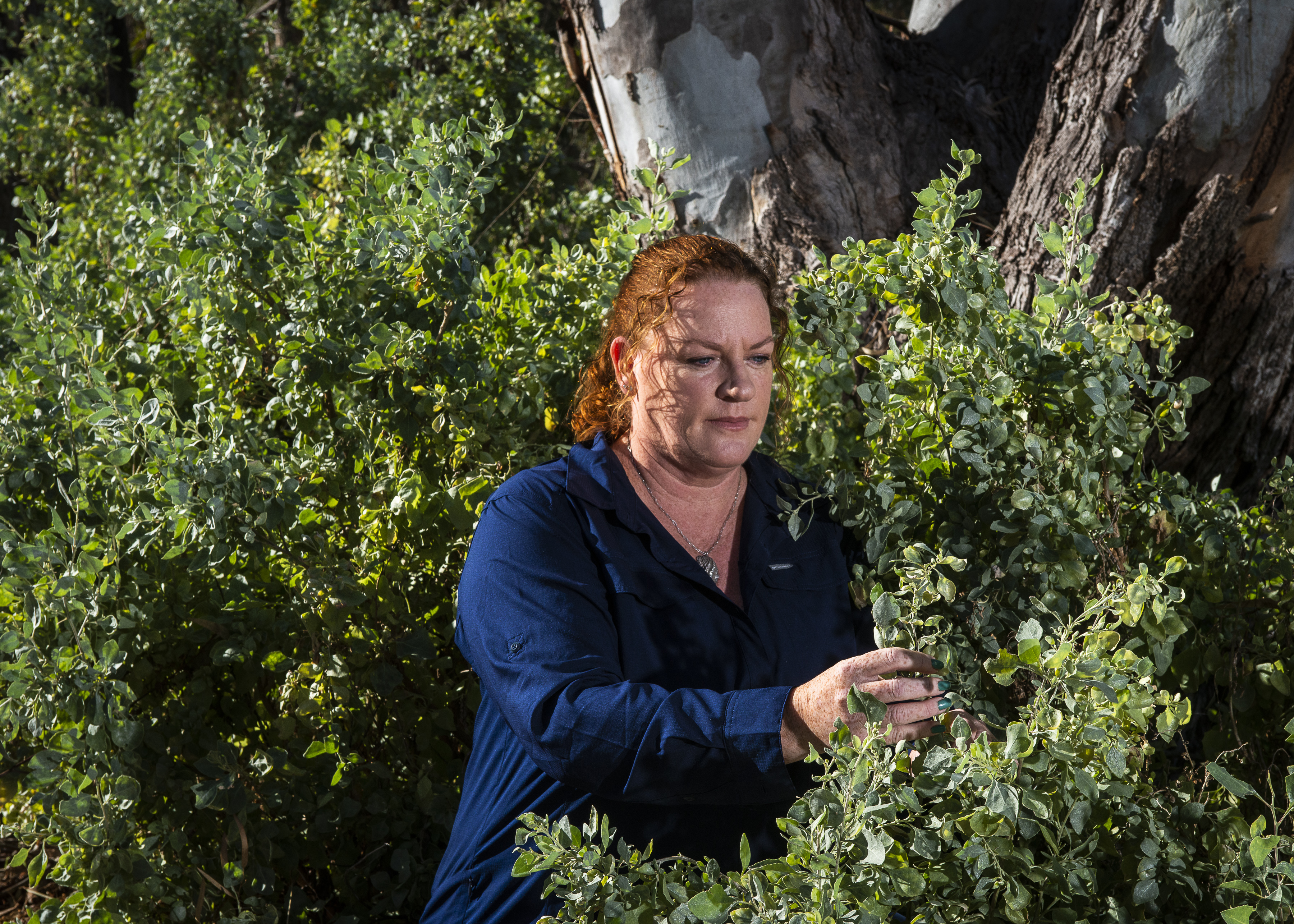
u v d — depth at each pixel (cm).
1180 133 250
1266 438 270
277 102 591
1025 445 168
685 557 157
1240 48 244
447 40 533
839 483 170
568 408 233
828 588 166
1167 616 156
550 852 126
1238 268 254
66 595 171
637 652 152
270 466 202
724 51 296
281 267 220
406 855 201
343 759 196
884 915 120
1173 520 185
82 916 174
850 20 324
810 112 305
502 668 143
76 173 628
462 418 210
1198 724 231
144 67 583
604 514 157
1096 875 139
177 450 179
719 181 305
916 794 125
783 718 129
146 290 267
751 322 155
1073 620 163
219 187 217
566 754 134
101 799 167
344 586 190
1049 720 128
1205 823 149
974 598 164
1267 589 184
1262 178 249
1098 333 185
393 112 466
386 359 205
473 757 162
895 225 306
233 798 180
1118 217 253
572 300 242
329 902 218
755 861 151
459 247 217
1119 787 135
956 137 327
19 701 169
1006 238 274
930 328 185
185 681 201
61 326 220
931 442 182
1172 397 186
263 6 767
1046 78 362
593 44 314
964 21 384
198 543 185
